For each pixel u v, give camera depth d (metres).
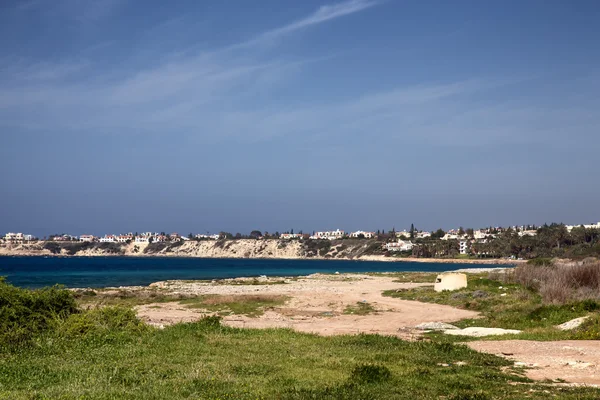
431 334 29.59
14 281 106.00
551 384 14.13
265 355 17.72
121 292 63.91
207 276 134.88
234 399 12.08
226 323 38.16
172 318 40.78
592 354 18.92
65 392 11.95
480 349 20.66
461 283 56.91
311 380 14.18
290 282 88.88
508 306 39.44
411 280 89.19
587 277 42.03
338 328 35.16
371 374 14.56
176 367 15.22
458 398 12.23
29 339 18.48
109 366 14.95
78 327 19.80
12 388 12.41
